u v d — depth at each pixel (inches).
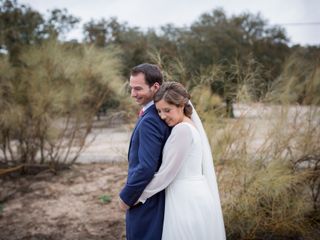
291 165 120.0
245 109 123.0
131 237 75.5
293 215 109.6
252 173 112.9
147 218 73.4
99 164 213.6
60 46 200.8
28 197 161.8
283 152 125.7
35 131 197.8
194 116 77.9
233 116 126.2
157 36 403.2
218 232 73.2
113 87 182.9
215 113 128.6
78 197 159.9
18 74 200.8
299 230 113.7
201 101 127.3
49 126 198.5
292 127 123.2
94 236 120.8
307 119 123.1
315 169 121.0
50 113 195.5
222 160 118.6
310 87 132.4
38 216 139.3
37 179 189.3
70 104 195.3
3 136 197.2
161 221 73.1
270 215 114.7
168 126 72.4
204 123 123.1
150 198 73.4
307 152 120.9
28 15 256.1
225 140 117.1
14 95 191.6
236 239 114.4
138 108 153.9
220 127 121.6
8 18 242.1
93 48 197.3
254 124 121.0
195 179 72.3
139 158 69.3
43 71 190.2
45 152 239.1
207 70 137.9
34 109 189.0
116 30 385.1
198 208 69.9
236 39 474.3
